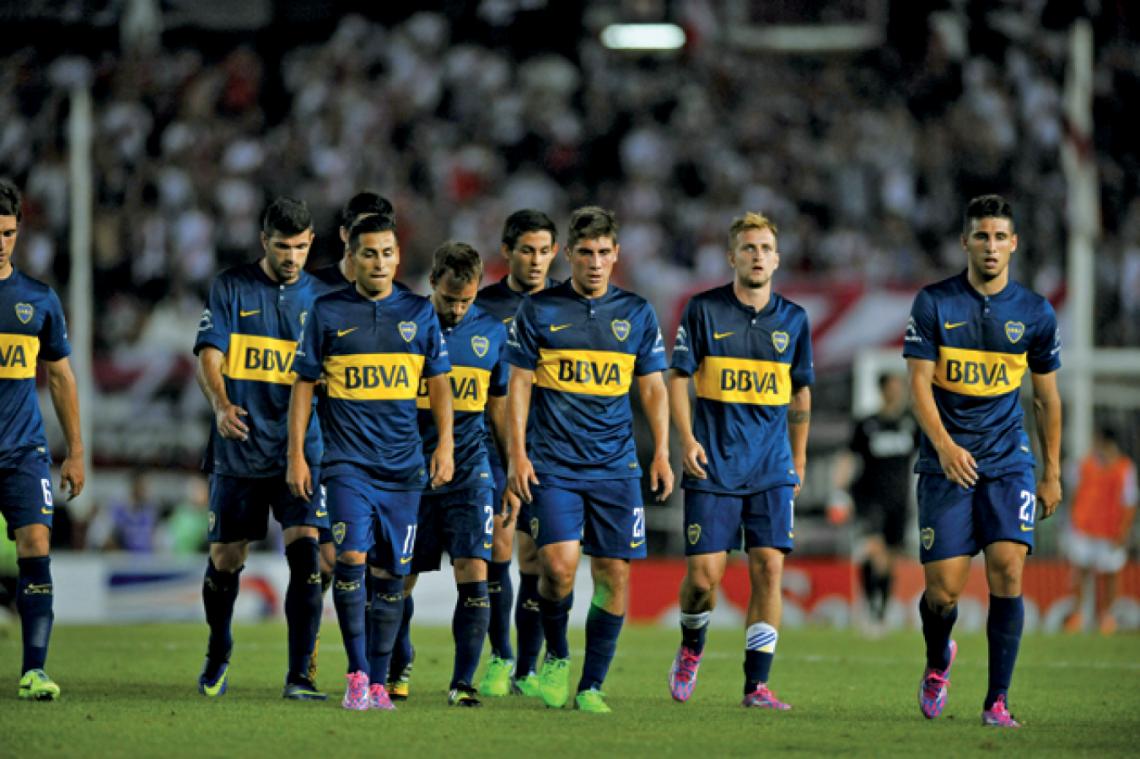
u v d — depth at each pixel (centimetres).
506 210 10275
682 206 10362
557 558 3120
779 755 2530
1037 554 7362
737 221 3316
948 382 3056
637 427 7519
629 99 10931
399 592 3162
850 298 7569
